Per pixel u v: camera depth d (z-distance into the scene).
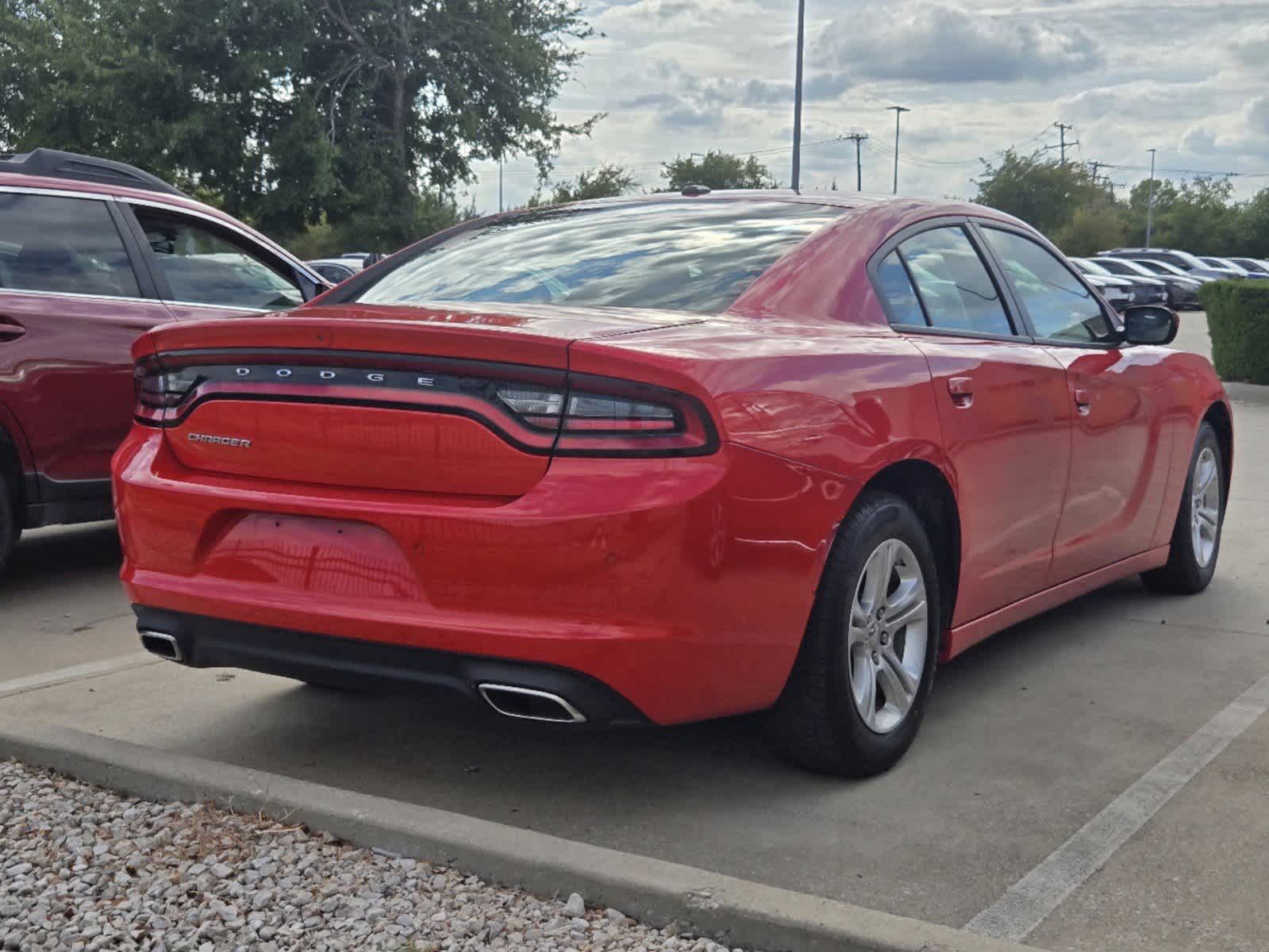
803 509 3.08
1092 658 4.63
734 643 3.01
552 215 4.35
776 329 3.35
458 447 2.97
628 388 2.88
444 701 3.08
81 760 3.32
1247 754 3.64
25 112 27.50
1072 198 71.81
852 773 3.43
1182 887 2.82
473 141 29.36
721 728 3.85
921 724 3.73
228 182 28.06
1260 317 15.20
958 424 3.65
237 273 6.46
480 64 29.31
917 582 3.54
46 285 5.66
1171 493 5.18
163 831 2.99
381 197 28.28
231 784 3.12
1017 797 3.32
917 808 3.26
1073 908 2.72
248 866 2.82
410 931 2.55
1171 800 3.30
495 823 2.94
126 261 5.97
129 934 2.55
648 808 3.28
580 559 2.85
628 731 3.83
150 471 3.38
